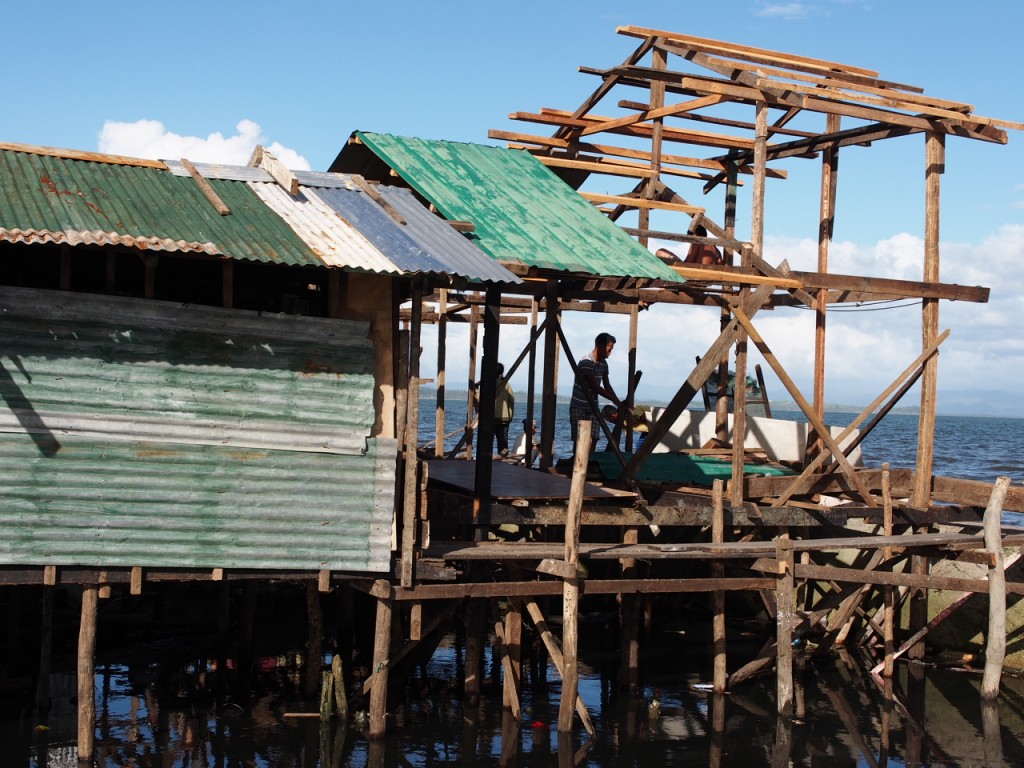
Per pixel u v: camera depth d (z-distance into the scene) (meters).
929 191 14.16
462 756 9.97
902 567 14.17
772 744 10.66
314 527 9.55
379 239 9.97
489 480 11.02
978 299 14.27
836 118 15.59
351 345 9.59
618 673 12.53
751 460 15.58
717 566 12.16
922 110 13.70
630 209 15.68
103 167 10.48
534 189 13.79
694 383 12.88
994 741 10.86
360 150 14.67
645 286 13.16
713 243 13.61
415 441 9.75
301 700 11.38
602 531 15.97
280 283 11.71
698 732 10.94
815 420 13.33
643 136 16.89
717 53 14.47
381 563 9.73
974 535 12.34
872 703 12.05
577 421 15.71
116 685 11.63
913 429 92.94
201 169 10.89
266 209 10.22
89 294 8.84
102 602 14.02
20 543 8.77
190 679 11.93
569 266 11.27
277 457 9.42
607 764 9.94
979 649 13.59
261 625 13.86
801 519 13.04
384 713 10.17
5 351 8.66
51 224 8.62
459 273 9.38
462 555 10.23
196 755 9.70
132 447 9.03
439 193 12.70
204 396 9.20
